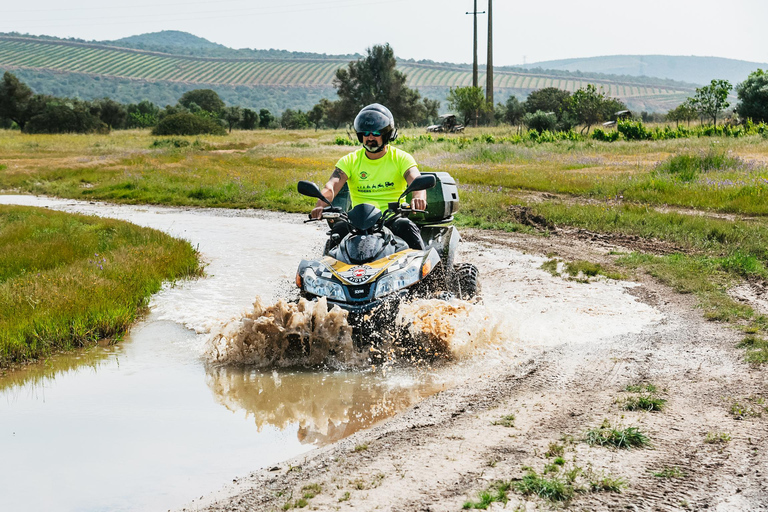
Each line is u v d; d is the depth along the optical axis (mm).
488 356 5965
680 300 7781
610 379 5160
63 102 84562
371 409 4867
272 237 13852
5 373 5914
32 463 4035
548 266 10008
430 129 68812
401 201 6301
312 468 3803
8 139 59156
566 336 6438
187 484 3719
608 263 10328
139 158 36906
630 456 3744
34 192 25156
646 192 18516
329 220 6820
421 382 5398
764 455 3691
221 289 9133
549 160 31266
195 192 22484
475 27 74000
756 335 6145
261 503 3406
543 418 4391
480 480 3504
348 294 5961
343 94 97812
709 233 12148
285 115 121312
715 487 3354
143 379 5672
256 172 28656
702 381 5023
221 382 5559
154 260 10438
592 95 54531
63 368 6031
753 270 9117
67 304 7555
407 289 6035
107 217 16797
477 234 13609
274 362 6043
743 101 51844
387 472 3670
